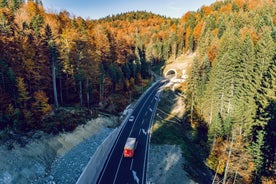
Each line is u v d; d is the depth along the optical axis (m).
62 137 32.97
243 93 35.72
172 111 60.91
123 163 32.34
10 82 31.59
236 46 46.41
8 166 23.81
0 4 65.75
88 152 33.12
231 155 28.39
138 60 84.19
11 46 35.12
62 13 89.50
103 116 46.53
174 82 90.69
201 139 42.84
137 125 48.09
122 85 65.19
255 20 83.38
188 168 30.89
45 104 33.62
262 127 31.20
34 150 27.69
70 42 46.56
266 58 35.34
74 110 41.66
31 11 67.31
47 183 24.86
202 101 48.00
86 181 26.48
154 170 30.78
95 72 48.19
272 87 32.56
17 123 28.66
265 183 27.31
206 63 50.59
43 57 38.91
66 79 46.84
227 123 35.09
